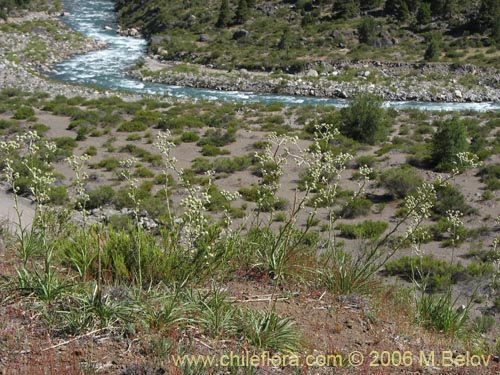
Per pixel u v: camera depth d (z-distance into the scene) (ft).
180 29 287.69
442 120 148.87
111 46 273.75
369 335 22.21
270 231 28.63
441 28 265.54
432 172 102.89
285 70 228.43
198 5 315.58
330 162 24.34
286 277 26.12
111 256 24.63
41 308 20.47
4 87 182.91
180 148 120.06
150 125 138.82
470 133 134.31
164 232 25.45
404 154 115.03
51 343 18.78
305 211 79.05
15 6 318.86
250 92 206.80
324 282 26.48
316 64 228.63
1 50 241.35
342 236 68.54
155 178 95.71
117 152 115.85
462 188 93.56
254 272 26.35
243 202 85.61
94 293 20.35
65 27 298.76
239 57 241.76
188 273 23.61
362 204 81.25
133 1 345.92
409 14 281.33
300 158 24.49
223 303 21.59
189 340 19.63
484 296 47.29
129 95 184.24
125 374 17.17
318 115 153.99
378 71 224.74
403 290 29.81
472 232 72.33
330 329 22.27
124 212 74.23
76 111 143.43
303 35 264.11
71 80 211.20
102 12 356.79
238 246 26.81
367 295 26.21
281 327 20.57
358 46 248.32
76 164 24.45
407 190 88.12
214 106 167.84
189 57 247.50
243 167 106.01
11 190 77.97
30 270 23.97
